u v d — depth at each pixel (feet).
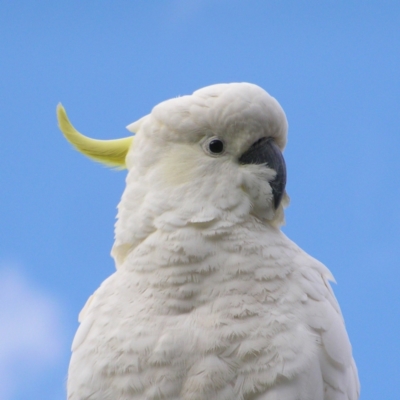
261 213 12.61
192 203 12.57
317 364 12.46
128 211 12.62
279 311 12.48
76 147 12.81
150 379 12.44
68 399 12.53
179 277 12.51
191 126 12.61
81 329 12.56
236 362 12.43
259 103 12.62
